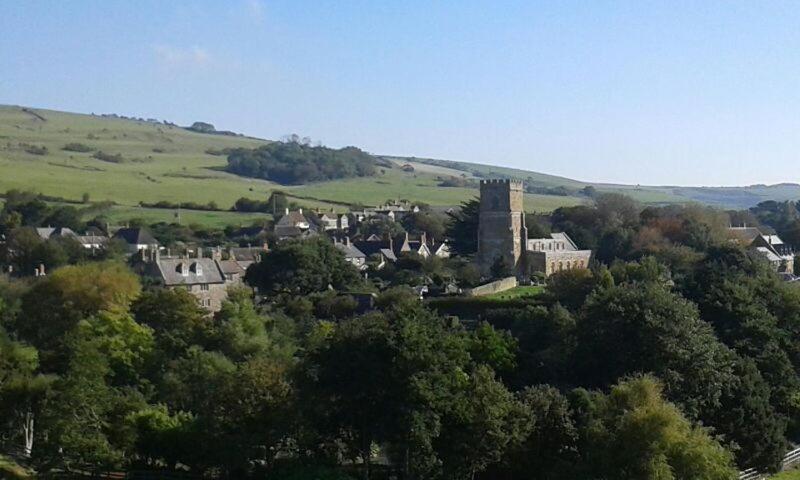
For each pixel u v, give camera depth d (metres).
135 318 111.88
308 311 133.88
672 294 91.50
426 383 70.00
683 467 67.44
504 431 71.56
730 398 82.25
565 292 122.94
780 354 92.31
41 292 121.50
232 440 72.44
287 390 74.88
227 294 141.62
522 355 95.25
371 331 73.75
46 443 75.94
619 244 179.38
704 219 192.50
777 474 83.25
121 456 74.56
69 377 78.38
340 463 77.06
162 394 90.19
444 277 162.12
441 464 70.62
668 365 82.38
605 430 69.94
